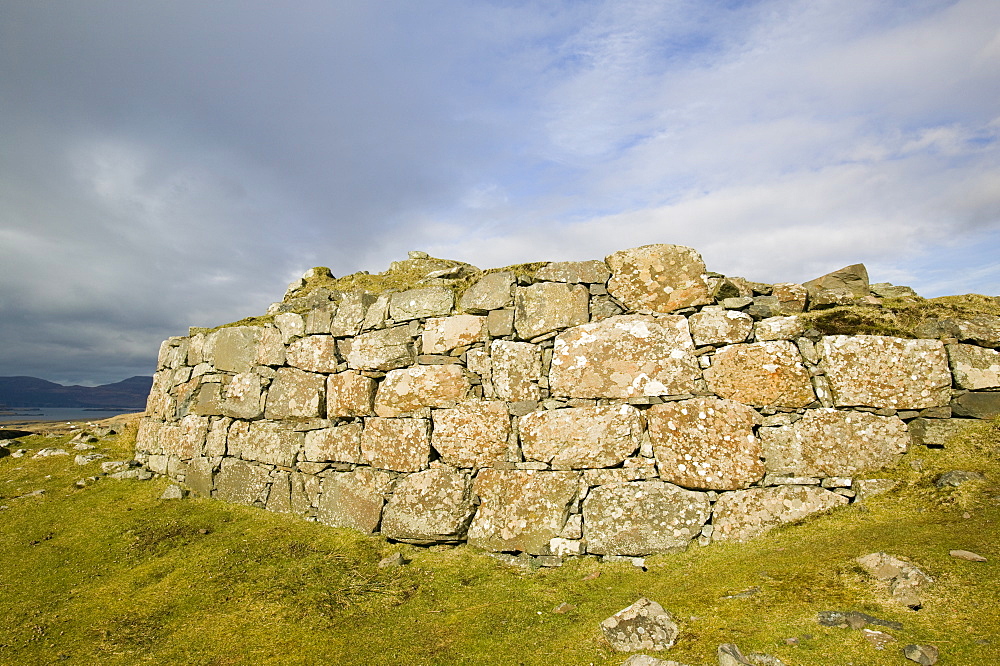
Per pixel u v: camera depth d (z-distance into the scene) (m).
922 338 7.46
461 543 8.05
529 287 8.55
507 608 6.03
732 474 7.25
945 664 3.67
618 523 7.37
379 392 9.09
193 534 8.70
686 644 4.50
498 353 8.42
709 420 7.45
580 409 7.88
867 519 6.47
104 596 7.08
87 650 5.89
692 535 7.17
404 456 8.54
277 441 9.91
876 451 7.13
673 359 7.78
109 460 12.79
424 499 8.21
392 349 9.12
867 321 7.75
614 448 7.67
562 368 8.09
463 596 6.51
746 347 7.60
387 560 7.60
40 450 13.73
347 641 5.66
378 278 11.54
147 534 8.77
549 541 7.54
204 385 11.39
